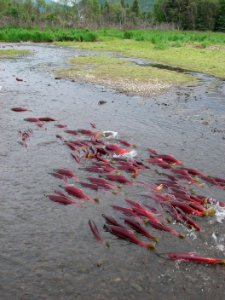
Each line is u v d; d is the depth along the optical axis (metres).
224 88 10.08
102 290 2.97
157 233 3.69
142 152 5.59
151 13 42.97
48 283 3.01
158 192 4.39
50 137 5.94
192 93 9.42
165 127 6.83
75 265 3.21
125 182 4.55
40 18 31.56
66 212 3.94
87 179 4.58
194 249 3.50
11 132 6.06
